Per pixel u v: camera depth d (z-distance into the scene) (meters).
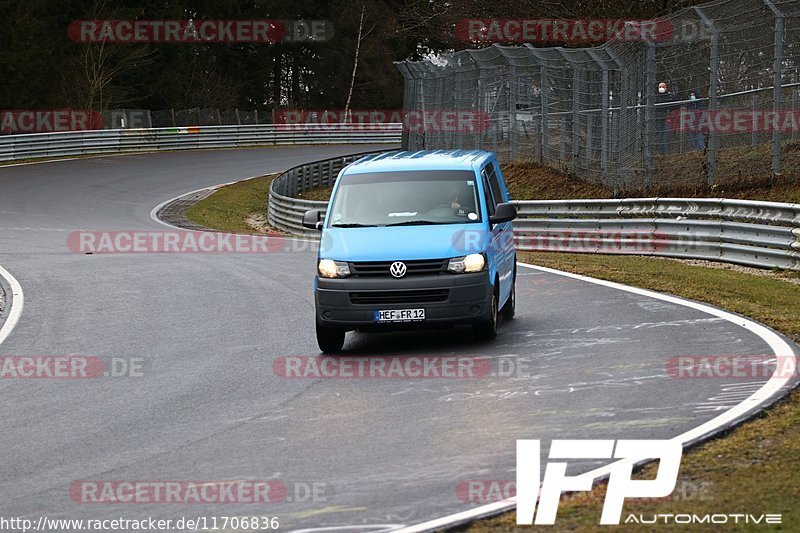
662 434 23.55
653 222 62.59
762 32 68.00
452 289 35.16
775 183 66.94
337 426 26.33
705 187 70.75
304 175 127.38
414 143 126.31
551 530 18.05
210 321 43.75
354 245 36.19
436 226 36.88
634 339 35.19
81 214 106.06
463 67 107.06
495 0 134.75
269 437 25.62
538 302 44.75
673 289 46.06
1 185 130.50
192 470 23.20
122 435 26.53
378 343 38.00
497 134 101.62
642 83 78.81
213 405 29.33
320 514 19.78
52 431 27.28
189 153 177.62
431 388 29.95
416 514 19.41
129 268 62.66
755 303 42.12
